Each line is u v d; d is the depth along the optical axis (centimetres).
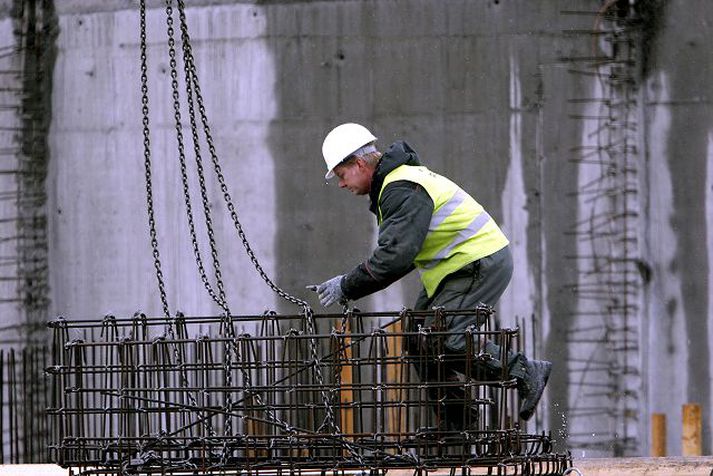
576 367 5222
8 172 5494
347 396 4491
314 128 5300
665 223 5244
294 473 2331
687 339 5238
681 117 5234
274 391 2331
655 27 5231
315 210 5316
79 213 5456
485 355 2358
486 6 5238
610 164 5234
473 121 5244
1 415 5125
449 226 2694
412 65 5253
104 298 5438
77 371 2367
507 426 2352
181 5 2697
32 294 5481
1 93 5488
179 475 2386
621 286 5228
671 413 5238
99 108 5434
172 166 5366
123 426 2573
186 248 5369
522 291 5231
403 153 2684
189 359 4150
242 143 5331
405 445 2333
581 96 5231
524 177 5231
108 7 5412
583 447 5206
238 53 5325
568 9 5231
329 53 5284
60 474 2666
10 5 5478
